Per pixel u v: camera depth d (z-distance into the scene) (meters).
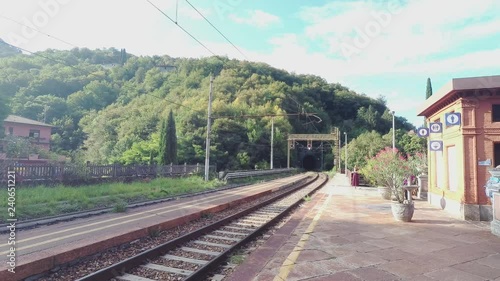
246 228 9.58
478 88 10.02
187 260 6.25
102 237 6.86
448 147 12.04
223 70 59.69
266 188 22.67
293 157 78.12
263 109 52.22
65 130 60.41
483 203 9.96
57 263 5.52
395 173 12.17
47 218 9.16
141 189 17.45
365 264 5.54
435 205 13.17
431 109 13.60
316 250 6.42
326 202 14.92
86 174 17.83
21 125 45.12
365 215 10.86
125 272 5.50
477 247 6.71
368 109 86.25
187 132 53.62
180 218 9.84
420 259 5.84
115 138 56.97
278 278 4.86
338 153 61.19
